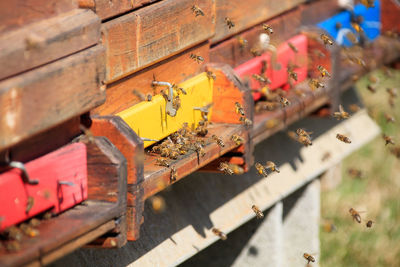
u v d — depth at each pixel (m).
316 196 12.22
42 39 5.18
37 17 5.36
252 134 8.13
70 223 5.29
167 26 7.00
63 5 5.64
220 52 8.68
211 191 9.65
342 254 12.98
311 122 12.93
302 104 9.60
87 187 5.79
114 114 6.55
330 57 10.24
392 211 14.60
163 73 7.26
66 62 5.40
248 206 10.05
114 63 6.29
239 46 9.13
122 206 5.78
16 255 4.70
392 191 15.43
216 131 7.74
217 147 7.35
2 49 4.88
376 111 18.38
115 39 6.26
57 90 5.31
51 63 5.31
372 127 14.95
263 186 10.62
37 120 5.14
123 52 6.39
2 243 4.89
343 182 15.62
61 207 5.54
